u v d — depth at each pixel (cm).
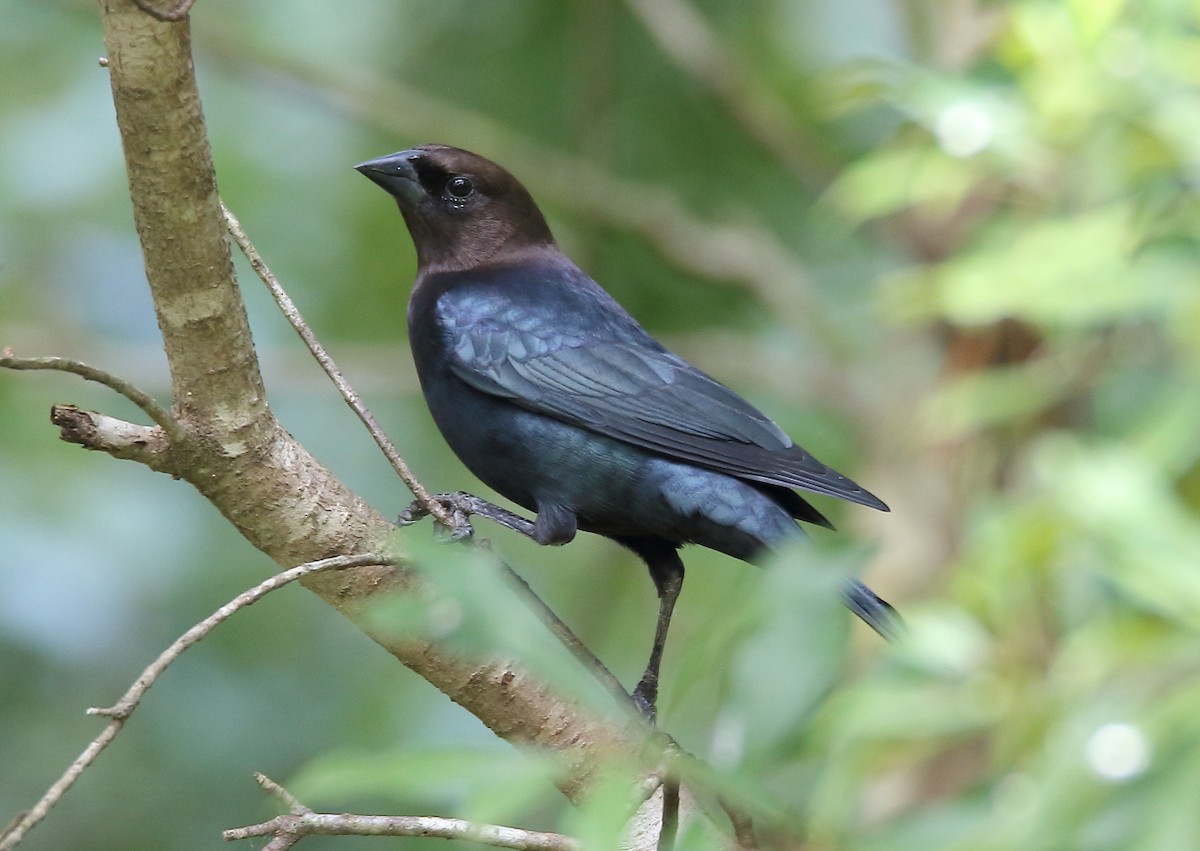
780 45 1567
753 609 495
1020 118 1007
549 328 970
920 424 1220
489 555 689
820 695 526
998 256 1029
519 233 1066
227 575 1370
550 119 1542
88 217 1491
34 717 1290
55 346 1406
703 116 1541
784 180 1571
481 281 1017
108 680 1306
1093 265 954
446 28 1525
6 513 1305
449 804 629
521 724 673
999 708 862
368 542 697
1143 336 1091
